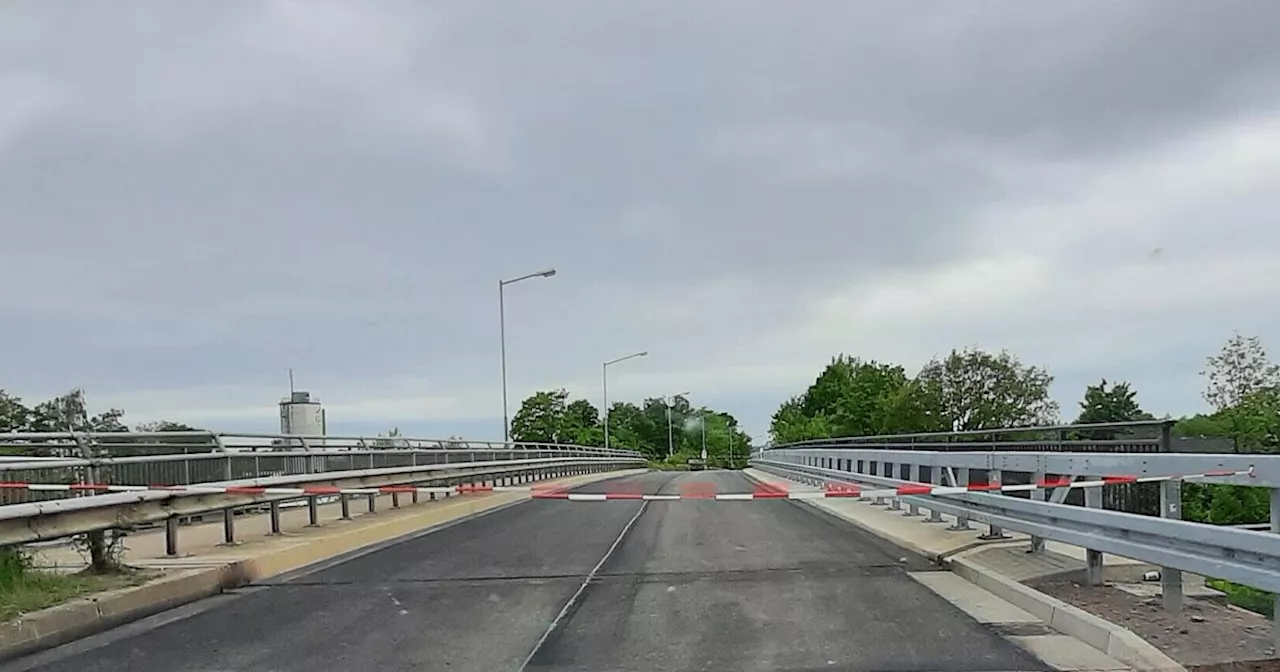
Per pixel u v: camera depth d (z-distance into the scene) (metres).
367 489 16.30
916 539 14.36
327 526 16.08
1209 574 7.51
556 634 8.59
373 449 19.77
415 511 19.50
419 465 22.48
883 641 8.14
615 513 21.27
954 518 15.70
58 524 9.63
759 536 15.91
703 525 18.00
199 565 11.20
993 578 10.39
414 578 11.79
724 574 11.76
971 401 77.56
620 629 8.77
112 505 10.42
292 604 10.12
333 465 18.50
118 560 10.88
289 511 18.84
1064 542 9.97
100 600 9.07
